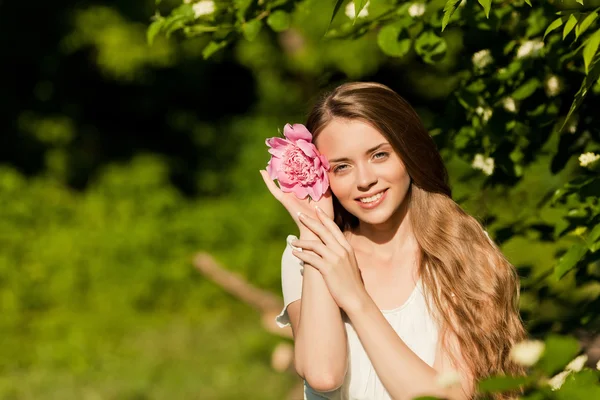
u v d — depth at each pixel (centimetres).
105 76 2505
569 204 497
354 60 1961
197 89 2664
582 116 557
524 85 525
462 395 398
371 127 414
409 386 389
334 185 423
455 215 434
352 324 408
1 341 1545
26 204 1892
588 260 487
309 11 584
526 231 617
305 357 410
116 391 1338
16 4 2467
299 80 2416
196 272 1820
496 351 414
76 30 2391
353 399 419
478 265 426
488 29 527
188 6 564
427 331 419
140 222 1925
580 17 427
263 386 1327
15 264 1719
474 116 544
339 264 408
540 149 568
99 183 2406
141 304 1769
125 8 2370
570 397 292
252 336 1510
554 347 288
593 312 546
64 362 1505
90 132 2612
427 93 1700
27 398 1336
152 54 2344
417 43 531
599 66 400
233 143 2622
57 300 1706
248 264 1833
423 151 425
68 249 1778
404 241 438
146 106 2636
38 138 2544
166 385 1364
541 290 600
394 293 430
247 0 558
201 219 1936
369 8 570
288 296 444
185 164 2620
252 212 1972
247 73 2716
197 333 1669
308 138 425
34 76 2581
